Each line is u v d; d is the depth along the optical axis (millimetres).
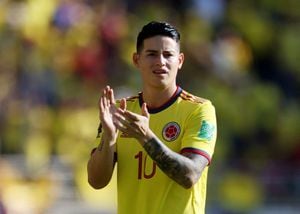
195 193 18203
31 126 46344
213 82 52281
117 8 51938
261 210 49344
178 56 18266
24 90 47375
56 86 47938
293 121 53656
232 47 54219
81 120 47031
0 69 47781
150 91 18438
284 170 51656
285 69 55375
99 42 50094
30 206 43219
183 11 54062
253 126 52781
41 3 49188
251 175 50375
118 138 18625
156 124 18391
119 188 18656
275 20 56406
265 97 53562
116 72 49875
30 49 48250
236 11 55750
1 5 48969
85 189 45094
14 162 45094
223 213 48156
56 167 45875
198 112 18219
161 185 18188
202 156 17781
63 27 49250
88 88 48750
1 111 46656
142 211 18328
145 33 18109
